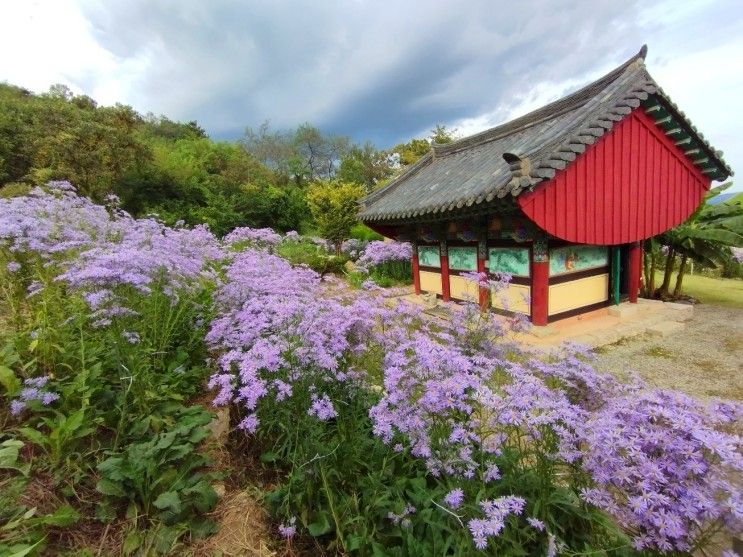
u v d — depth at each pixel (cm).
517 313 425
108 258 245
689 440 161
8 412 235
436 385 189
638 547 153
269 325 254
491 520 151
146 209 1767
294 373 226
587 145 519
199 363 342
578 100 703
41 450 221
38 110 1639
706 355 534
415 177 1038
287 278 368
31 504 190
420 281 891
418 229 850
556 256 616
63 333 270
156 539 190
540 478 182
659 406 180
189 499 209
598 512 179
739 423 184
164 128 4119
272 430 254
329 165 4356
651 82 564
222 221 1977
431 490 204
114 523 197
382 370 263
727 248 804
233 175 2550
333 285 470
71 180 1438
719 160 652
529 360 268
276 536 209
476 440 190
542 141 598
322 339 237
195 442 237
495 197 520
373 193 1034
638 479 160
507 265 642
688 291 912
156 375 292
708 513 146
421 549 180
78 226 347
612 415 181
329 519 204
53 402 239
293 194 2553
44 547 175
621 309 664
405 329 306
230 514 218
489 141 903
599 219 576
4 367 232
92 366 263
